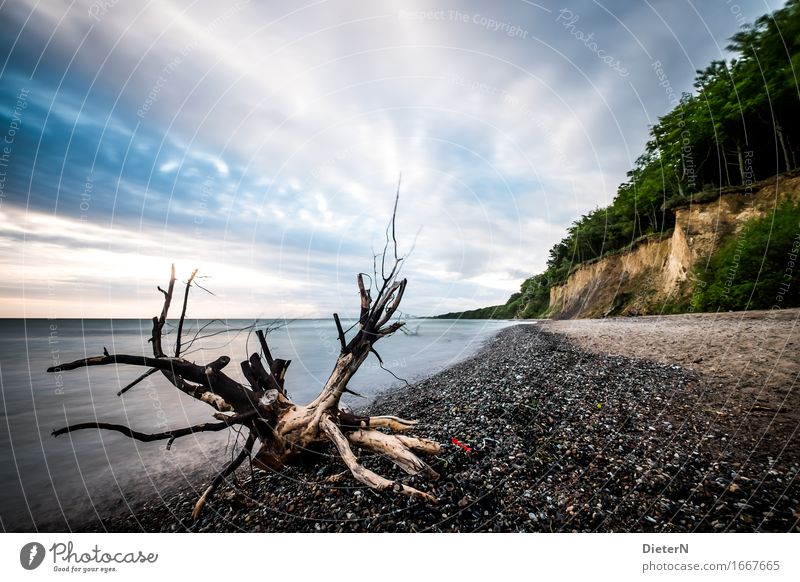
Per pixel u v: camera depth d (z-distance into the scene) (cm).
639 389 722
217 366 540
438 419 714
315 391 1256
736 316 1359
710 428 523
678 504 385
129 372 1739
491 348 1938
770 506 366
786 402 564
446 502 421
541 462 483
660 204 3022
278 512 454
